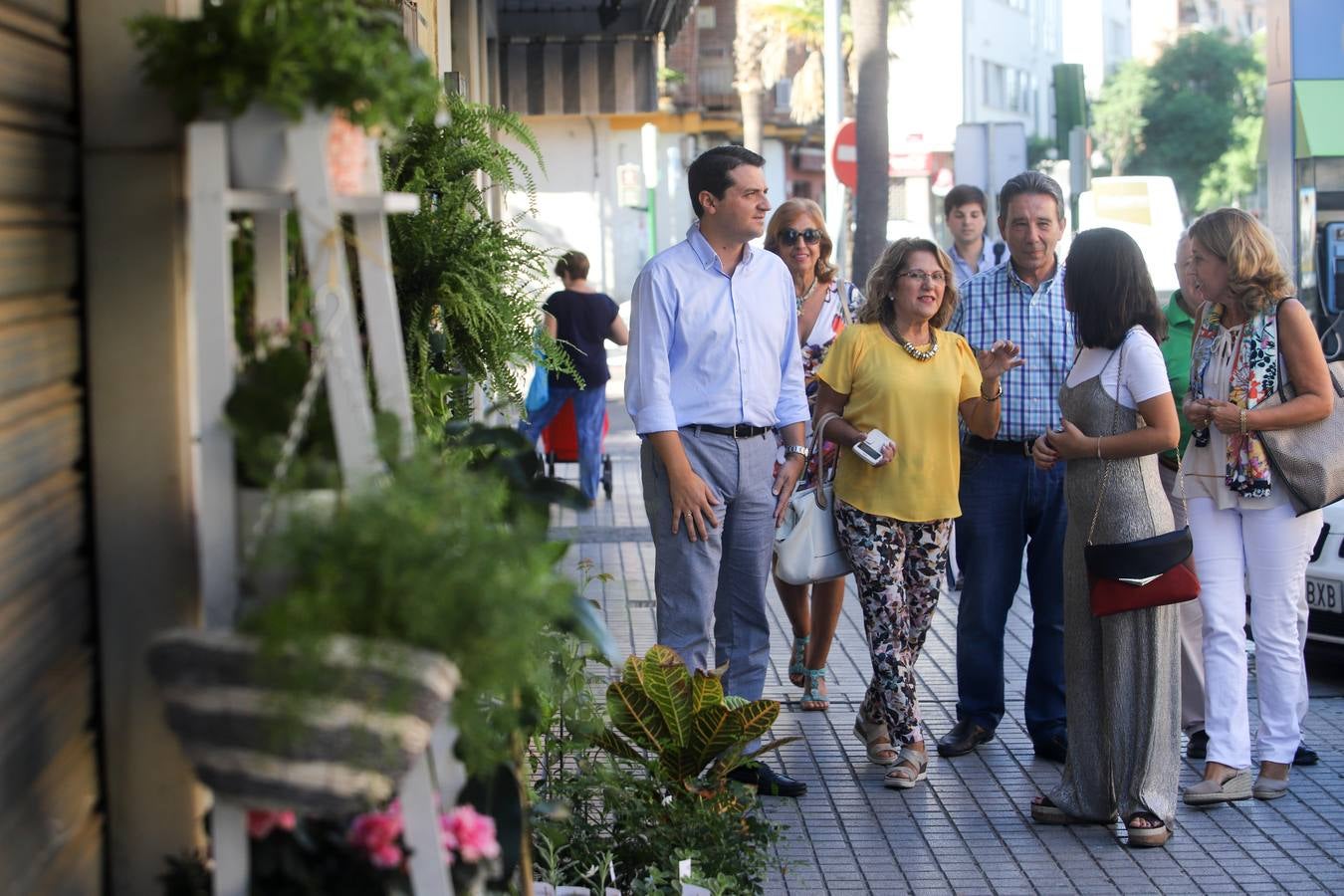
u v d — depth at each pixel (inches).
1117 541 228.7
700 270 243.1
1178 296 286.8
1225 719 253.0
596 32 746.2
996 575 274.1
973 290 276.5
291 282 141.6
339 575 96.5
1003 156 672.4
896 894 214.1
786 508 255.4
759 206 241.6
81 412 123.3
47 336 116.3
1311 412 246.4
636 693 197.8
